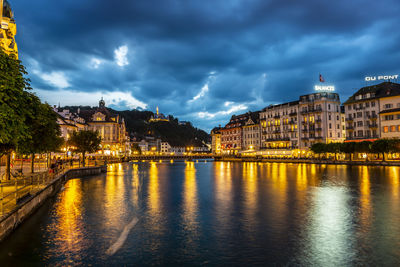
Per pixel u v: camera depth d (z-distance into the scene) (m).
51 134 33.16
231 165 102.12
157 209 24.30
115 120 137.25
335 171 61.56
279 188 36.69
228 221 20.47
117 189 36.22
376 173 55.16
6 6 42.22
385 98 87.88
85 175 54.62
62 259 13.70
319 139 105.06
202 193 33.03
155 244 15.81
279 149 118.38
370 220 20.50
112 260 13.66
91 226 19.03
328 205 25.64
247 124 141.50
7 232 16.09
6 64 16.20
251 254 14.45
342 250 14.91
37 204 23.28
